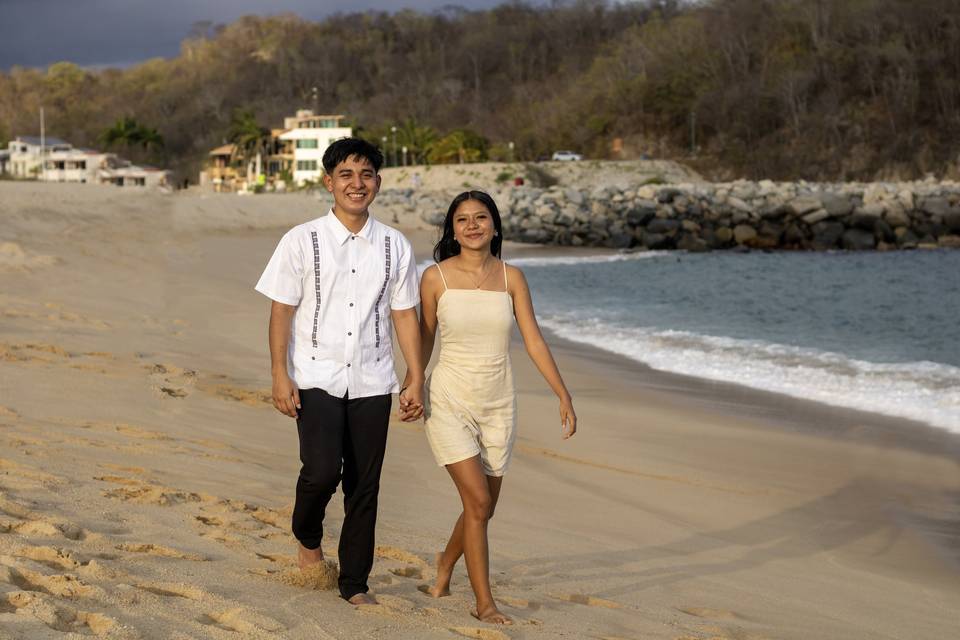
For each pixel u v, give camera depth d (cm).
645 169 7600
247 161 9912
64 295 1308
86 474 511
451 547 406
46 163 9762
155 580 357
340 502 534
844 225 4091
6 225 2175
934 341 1531
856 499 683
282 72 13800
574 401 971
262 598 359
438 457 389
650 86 9262
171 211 3347
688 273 2841
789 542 587
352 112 12194
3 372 752
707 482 707
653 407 963
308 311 372
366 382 374
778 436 855
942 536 611
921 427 897
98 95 15750
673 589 472
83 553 376
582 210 4122
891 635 440
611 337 1480
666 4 12362
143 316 1216
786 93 8375
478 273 397
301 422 371
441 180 7000
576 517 587
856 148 7956
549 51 12256
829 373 1169
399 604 377
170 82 15188
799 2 9169
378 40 14175
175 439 631
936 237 4144
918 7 8219
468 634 357
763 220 4069
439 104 11769
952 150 7581
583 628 385
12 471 490
